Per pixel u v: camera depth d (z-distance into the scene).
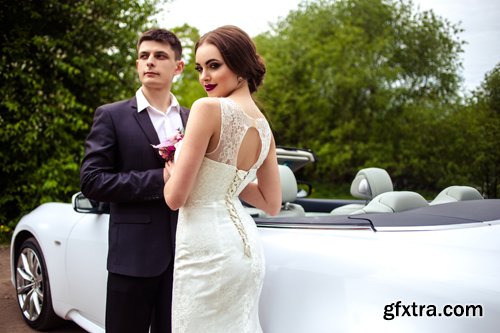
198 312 1.65
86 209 2.84
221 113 1.62
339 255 1.79
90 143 2.07
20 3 6.15
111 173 2.04
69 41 6.37
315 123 13.03
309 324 1.78
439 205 2.10
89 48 6.61
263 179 1.95
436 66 12.73
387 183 2.77
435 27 12.73
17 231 3.52
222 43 1.71
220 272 1.64
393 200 2.16
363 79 12.52
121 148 2.08
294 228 2.01
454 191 2.57
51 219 3.20
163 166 2.09
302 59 13.23
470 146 11.15
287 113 13.27
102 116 2.10
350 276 1.72
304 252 1.87
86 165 2.02
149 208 2.07
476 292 1.51
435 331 1.54
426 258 1.65
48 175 6.12
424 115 12.16
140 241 2.04
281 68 13.45
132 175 1.96
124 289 2.04
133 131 2.09
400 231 1.80
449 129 11.83
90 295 2.76
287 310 1.86
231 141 1.65
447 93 12.67
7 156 6.11
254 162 1.78
